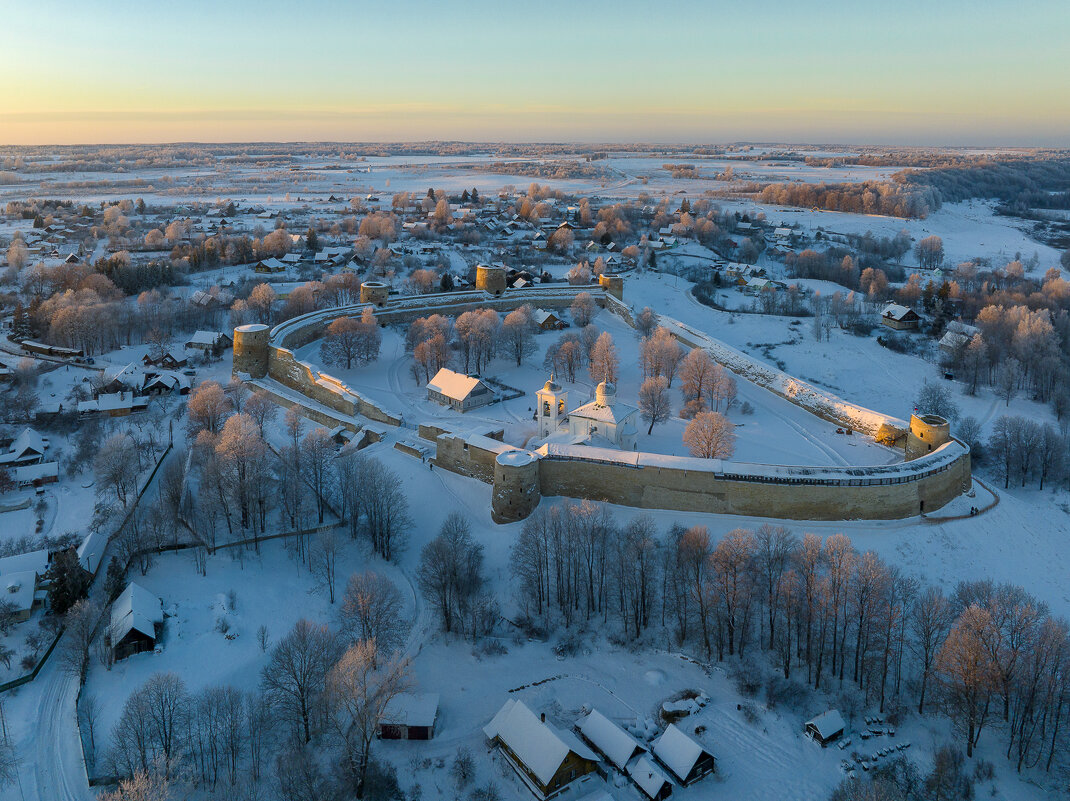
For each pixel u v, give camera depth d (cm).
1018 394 17975
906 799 7344
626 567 9581
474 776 7562
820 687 8725
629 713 8419
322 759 7675
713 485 11338
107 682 8388
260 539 11031
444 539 10181
